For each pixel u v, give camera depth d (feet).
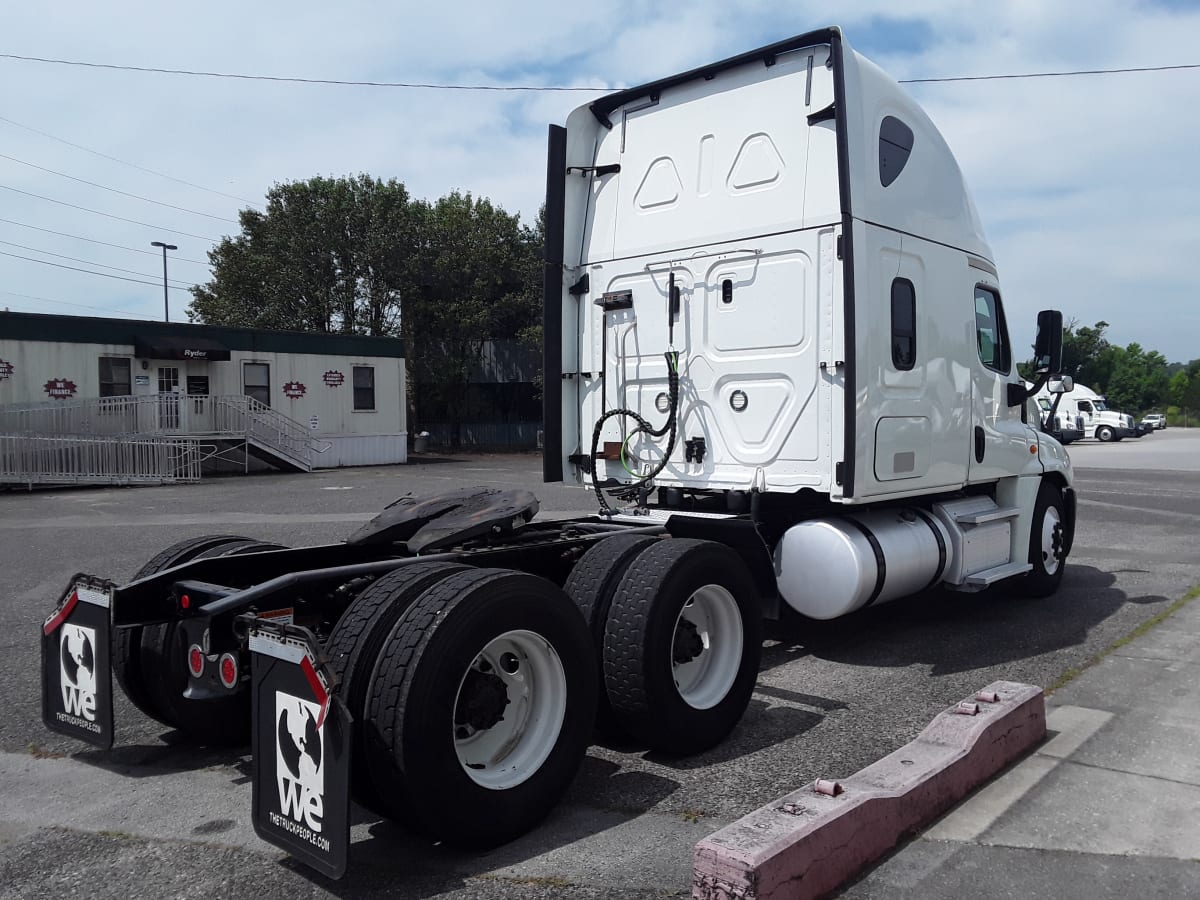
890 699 16.99
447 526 14.84
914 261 19.56
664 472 20.02
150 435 74.64
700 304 19.45
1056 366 23.40
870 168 18.12
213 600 12.14
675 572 13.82
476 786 10.71
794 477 18.06
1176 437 171.12
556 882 10.27
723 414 19.11
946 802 12.00
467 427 134.92
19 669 19.20
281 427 83.51
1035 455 24.93
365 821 11.99
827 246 17.69
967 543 21.12
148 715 14.67
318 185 118.62
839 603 17.65
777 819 9.86
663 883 10.21
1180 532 40.50
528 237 131.85
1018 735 13.76
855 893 9.93
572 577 14.33
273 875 10.53
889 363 18.49
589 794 12.80
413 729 10.09
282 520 44.04
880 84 18.76
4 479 63.93
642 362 20.45
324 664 9.63
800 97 18.22
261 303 120.06
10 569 30.89
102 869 10.71
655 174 20.38
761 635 15.51
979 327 22.66
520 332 130.00
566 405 21.59
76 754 14.58
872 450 17.92
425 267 123.75
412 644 10.36
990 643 21.02
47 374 73.82
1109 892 9.95
